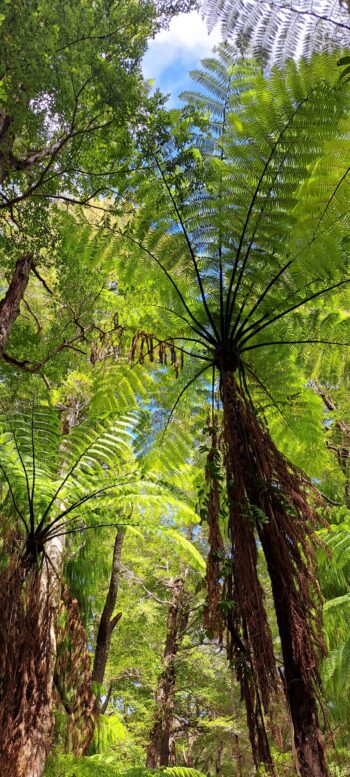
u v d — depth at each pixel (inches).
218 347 108.5
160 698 396.5
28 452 180.4
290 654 74.7
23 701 111.8
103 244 132.3
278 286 118.4
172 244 121.7
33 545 140.9
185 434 149.6
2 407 214.1
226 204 115.2
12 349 231.6
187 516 190.5
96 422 189.8
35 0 163.2
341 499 229.8
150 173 135.6
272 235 112.5
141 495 173.8
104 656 295.7
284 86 104.6
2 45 156.6
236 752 380.5
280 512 85.7
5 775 104.0
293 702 71.4
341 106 104.8
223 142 117.2
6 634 117.5
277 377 132.4
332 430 238.5
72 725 136.2
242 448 92.1
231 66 127.1
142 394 149.5
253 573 80.6
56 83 175.9
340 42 69.2
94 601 306.7
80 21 179.2
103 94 181.2
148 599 457.7
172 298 128.3
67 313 244.4
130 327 141.1
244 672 75.9
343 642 191.5
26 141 231.9
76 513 175.5
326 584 217.9
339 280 123.0
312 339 130.1
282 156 111.0
